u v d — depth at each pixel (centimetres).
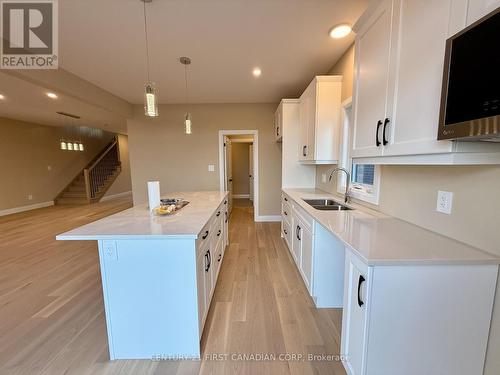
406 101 113
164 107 468
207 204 241
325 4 181
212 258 205
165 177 482
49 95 371
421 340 106
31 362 147
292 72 316
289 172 380
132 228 150
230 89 384
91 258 301
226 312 194
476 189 110
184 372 140
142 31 215
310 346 159
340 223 161
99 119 572
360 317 111
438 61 95
